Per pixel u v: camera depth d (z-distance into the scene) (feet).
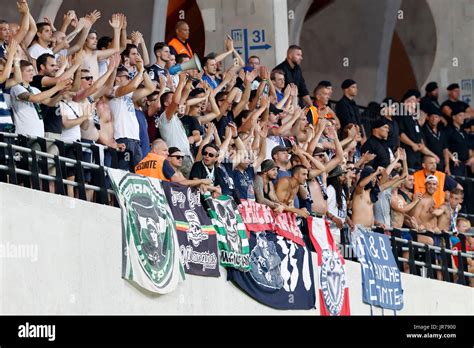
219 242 106.52
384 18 185.68
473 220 155.33
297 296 115.44
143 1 151.33
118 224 96.53
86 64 112.68
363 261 125.90
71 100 102.53
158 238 100.07
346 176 128.57
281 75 135.74
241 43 154.40
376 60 185.98
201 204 105.91
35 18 140.67
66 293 91.45
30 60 106.63
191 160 110.83
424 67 192.54
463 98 186.50
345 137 136.67
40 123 98.32
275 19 153.69
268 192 114.62
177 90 110.32
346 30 186.39
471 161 165.68
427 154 154.40
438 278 138.21
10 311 87.04
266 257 112.27
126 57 116.88
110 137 107.24
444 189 149.07
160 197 101.60
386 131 140.87
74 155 99.14
